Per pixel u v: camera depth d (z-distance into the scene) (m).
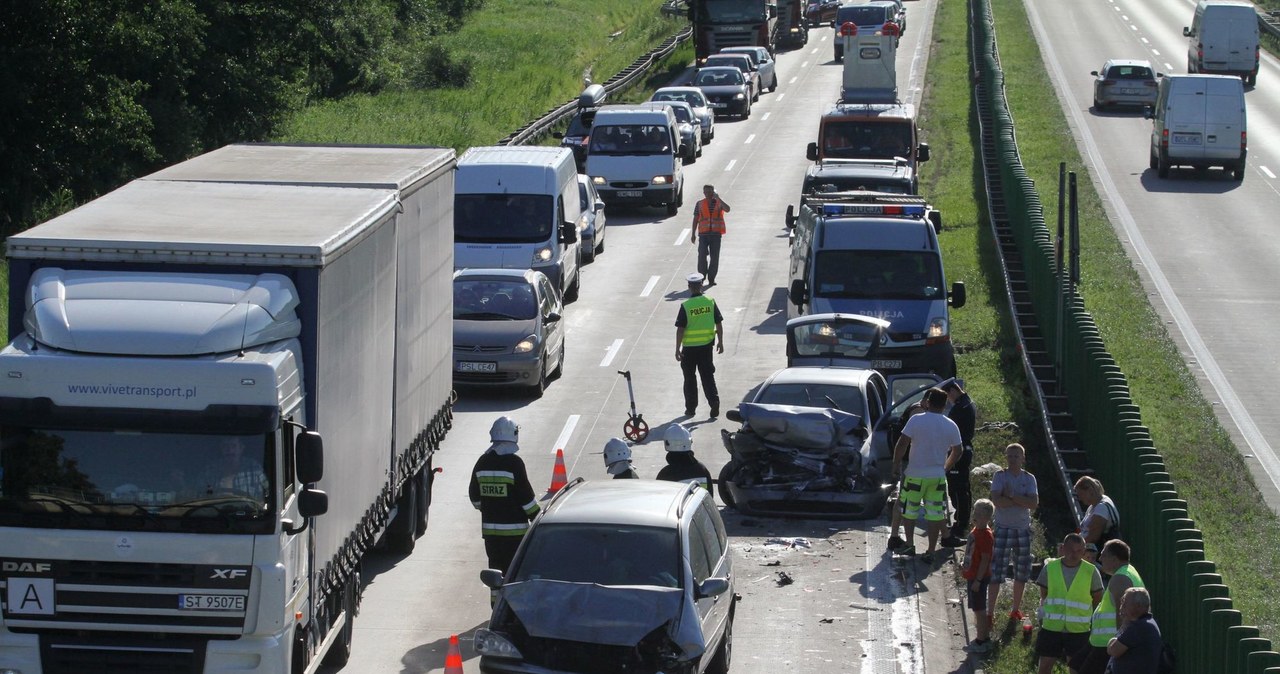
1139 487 20.89
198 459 14.54
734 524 24.22
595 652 15.43
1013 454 19.28
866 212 34.09
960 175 61.72
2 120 42.41
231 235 15.96
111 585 14.56
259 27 58.28
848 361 29.44
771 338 37.88
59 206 43.94
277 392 14.57
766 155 69.44
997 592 19.02
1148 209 55.56
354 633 19.28
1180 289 43.34
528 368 31.61
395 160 22.41
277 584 14.59
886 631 19.62
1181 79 61.16
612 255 49.16
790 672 18.23
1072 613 16.72
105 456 14.55
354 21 81.25
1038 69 92.94
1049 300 34.75
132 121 45.62
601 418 30.69
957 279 43.72
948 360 32.34
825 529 23.98
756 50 89.38
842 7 102.94
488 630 15.83
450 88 85.12
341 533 16.98
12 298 15.53
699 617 15.90
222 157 22.59
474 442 28.77
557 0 127.75
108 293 15.05
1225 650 15.31
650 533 16.34
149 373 14.43
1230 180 61.84
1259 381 34.06
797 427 23.95
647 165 54.81
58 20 42.16
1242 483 26.94
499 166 40.66
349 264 16.89
